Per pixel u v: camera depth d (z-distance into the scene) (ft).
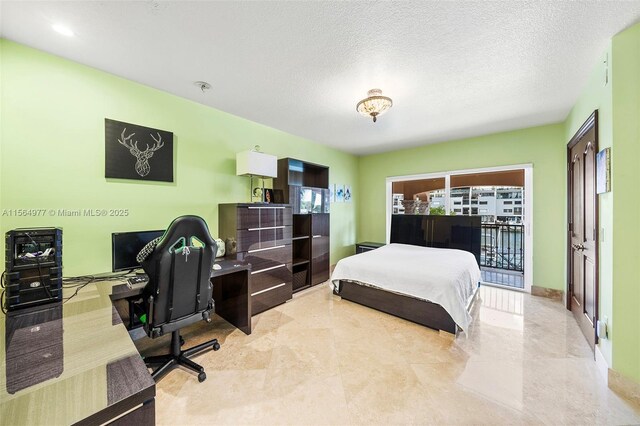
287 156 12.72
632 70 5.29
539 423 4.65
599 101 6.48
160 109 8.22
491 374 6.02
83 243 6.79
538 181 11.48
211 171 9.63
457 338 7.72
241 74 7.24
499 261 14.38
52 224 6.32
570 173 9.86
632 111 5.31
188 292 5.81
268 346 7.31
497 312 9.69
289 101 9.01
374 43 5.85
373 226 17.52
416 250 12.56
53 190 6.33
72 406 2.10
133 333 7.54
